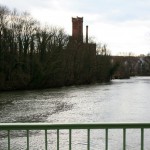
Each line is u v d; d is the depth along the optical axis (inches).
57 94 2324.1
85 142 783.1
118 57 6220.5
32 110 1438.2
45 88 3002.0
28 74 2819.9
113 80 5029.5
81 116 1277.1
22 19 2918.3
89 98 2027.6
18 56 2768.2
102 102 1797.5
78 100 1898.4
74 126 171.8
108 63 4320.9
